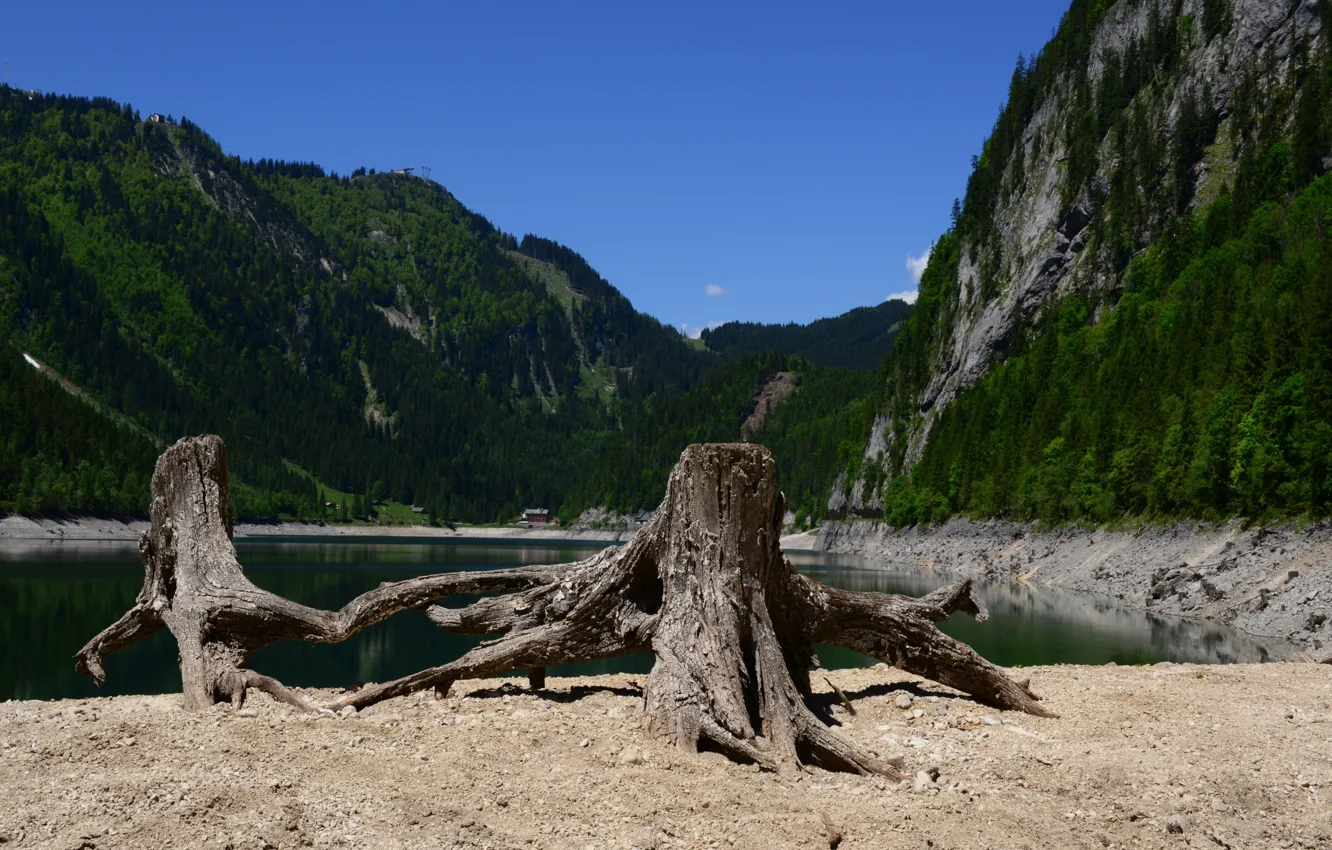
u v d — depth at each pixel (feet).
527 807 23.39
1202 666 46.83
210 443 37.32
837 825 23.18
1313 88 342.23
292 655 95.81
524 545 518.37
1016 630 110.11
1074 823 24.52
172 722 28.37
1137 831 24.41
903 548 337.31
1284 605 112.06
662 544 32.32
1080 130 440.04
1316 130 324.80
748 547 30.89
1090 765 27.99
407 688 34.35
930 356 487.61
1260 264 276.21
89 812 21.25
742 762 27.71
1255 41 394.32
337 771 24.70
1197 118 390.83
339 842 20.59
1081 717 34.22
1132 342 306.76
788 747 28.14
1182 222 362.33
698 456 31.12
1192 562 156.46
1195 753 29.96
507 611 36.04
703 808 23.82
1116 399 269.03
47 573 198.90
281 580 194.08
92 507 426.10
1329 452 142.82
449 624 36.22
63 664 89.35
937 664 35.50
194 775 23.45
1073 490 239.09
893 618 35.37
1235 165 371.76
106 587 165.99
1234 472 168.35
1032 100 514.27
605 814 23.17
